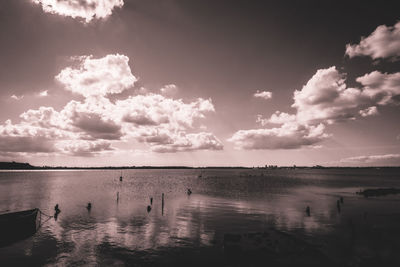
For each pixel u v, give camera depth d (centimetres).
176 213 3825
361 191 7306
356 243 2294
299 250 2027
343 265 1794
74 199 5516
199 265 1864
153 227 2966
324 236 2538
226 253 2047
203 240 2448
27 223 2645
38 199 5522
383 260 1884
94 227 2984
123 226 3022
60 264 1916
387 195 6425
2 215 2986
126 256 2055
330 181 13000
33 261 1973
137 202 5053
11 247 2289
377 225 3020
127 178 16650
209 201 5188
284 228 2892
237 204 4756
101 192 7094
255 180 14188
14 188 8356
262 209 4175
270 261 1853
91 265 1891
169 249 2205
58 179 14838
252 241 2181
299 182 12169
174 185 10069
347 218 3447
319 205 4659
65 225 3095
